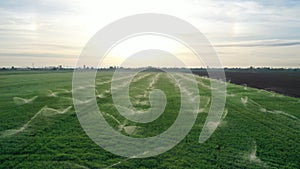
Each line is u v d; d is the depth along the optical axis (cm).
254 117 1872
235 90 3375
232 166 1045
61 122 1622
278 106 2312
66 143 1249
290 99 2706
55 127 1512
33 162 1030
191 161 1083
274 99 2691
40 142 1252
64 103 2231
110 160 1074
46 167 990
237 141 1343
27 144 1217
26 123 1567
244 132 1502
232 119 1800
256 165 1063
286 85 4316
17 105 2067
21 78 4519
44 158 1070
